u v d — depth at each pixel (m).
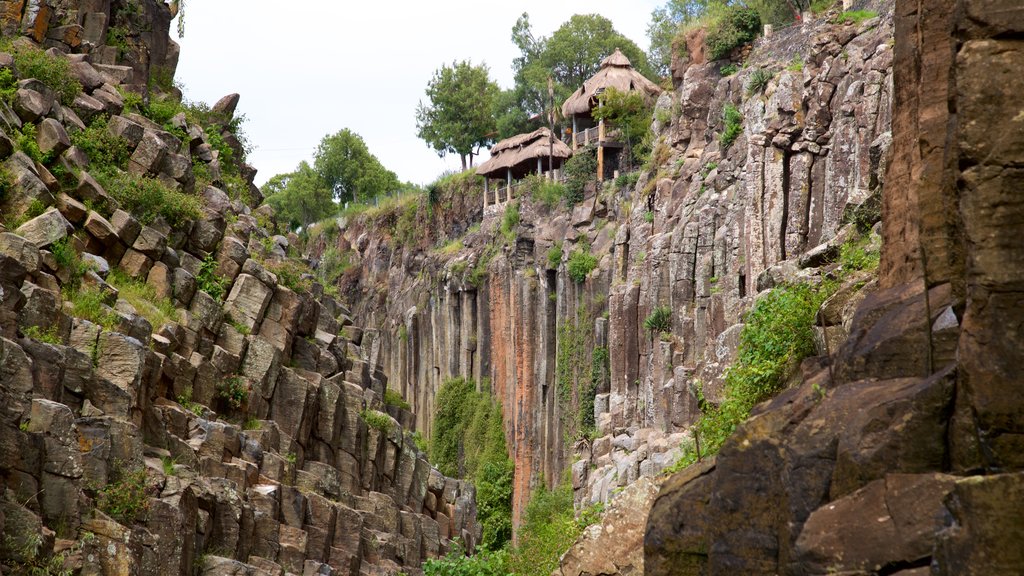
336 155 136.62
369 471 36.97
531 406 82.00
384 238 114.38
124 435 22.89
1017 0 7.43
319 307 38.66
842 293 13.79
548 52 112.94
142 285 29.75
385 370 105.62
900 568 7.62
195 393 29.56
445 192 106.44
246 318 33.03
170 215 32.28
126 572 21.02
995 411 7.10
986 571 6.67
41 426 20.69
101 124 32.84
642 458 57.62
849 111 45.59
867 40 47.12
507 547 29.72
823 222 46.66
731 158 56.66
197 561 24.38
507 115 115.44
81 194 29.66
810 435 8.95
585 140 85.19
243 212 40.91
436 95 120.75
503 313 86.06
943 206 9.20
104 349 24.69
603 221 76.81
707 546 10.31
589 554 15.73
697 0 110.44
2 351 20.55
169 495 23.45
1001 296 7.19
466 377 92.06
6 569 18.77
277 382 32.94
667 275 62.47
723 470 9.80
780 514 9.37
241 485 27.78
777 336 16.17
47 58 33.03
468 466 87.56
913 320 9.29
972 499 6.81
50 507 20.52
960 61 7.53
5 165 27.36
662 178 65.69
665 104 73.38
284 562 28.20
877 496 7.98
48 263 25.83
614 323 68.31
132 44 41.03
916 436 8.02
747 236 51.31
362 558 32.47
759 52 61.53
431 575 26.52
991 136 7.34
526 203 86.56
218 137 44.16
